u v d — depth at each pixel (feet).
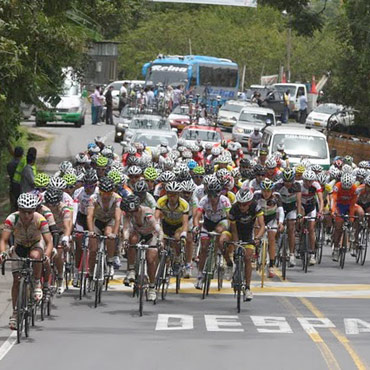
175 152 236.63
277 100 609.42
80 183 174.19
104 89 593.83
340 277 184.85
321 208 195.11
